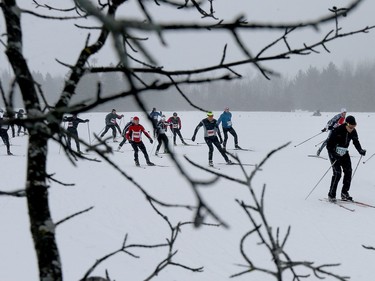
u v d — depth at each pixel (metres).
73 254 4.60
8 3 1.22
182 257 4.57
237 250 4.80
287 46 1.16
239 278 4.02
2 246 4.79
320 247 4.93
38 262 1.24
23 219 5.88
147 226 5.68
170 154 0.70
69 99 1.29
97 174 9.91
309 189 8.21
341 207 6.81
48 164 11.50
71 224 5.71
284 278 3.88
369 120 36.09
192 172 10.29
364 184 8.67
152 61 0.60
